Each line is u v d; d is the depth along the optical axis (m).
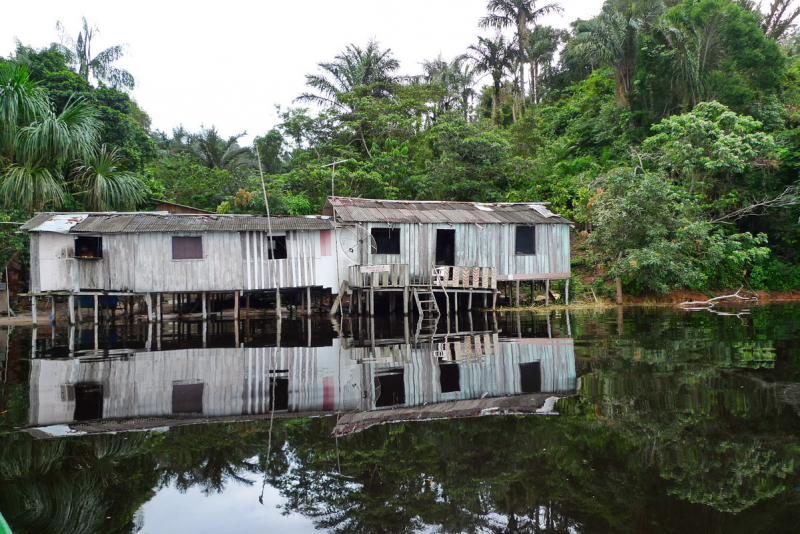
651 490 3.90
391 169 25.98
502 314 16.80
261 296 20.66
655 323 13.07
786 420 5.26
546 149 29.41
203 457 4.81
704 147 20.41
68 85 21.22
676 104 24.61
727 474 4.12
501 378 7.44
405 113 29.52
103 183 18.67
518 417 5.64
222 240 17.19
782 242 22.33
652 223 18.39
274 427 5.58
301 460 4.70
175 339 12.36
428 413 5.89
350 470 4.46
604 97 28.80
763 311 15.59
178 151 36.81
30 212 17.81
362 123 28.19
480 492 3.99
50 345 11.55
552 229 19.06
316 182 25.48
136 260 16.53
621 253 18.95
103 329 14.75
